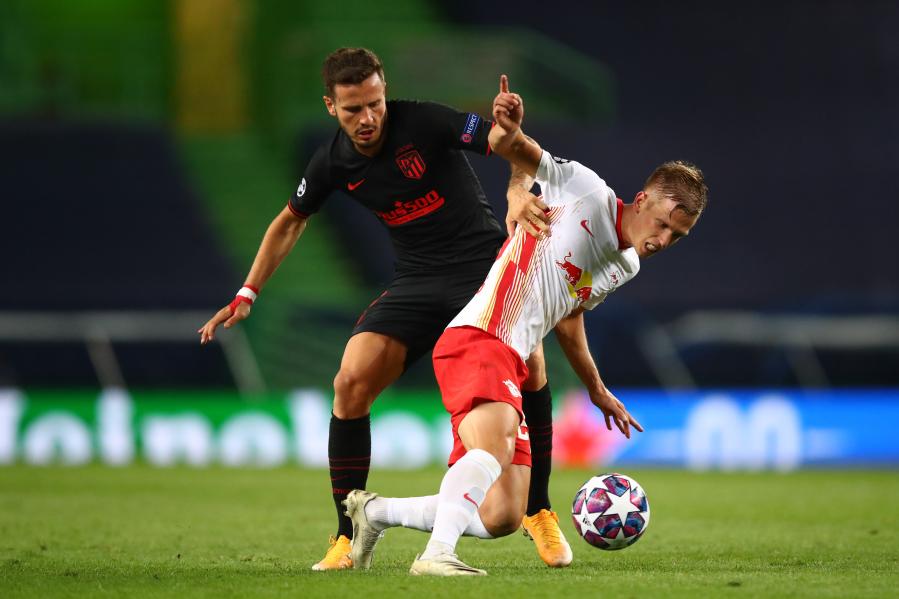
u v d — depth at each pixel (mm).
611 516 17594
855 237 73000
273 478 41438
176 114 73812
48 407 48812
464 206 17984
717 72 79000
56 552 20406
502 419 15562
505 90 15734
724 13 81000
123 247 66000
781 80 78938
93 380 59188
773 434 52250
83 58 74062
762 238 72125
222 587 14539
